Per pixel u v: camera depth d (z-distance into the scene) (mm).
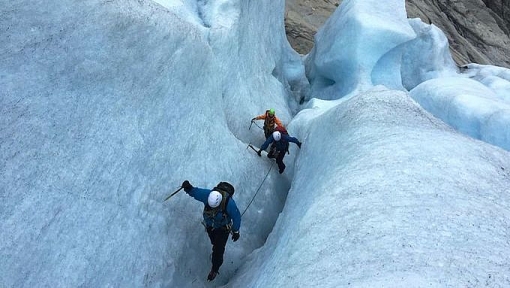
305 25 20078
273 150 7535
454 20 30219
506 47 29719
